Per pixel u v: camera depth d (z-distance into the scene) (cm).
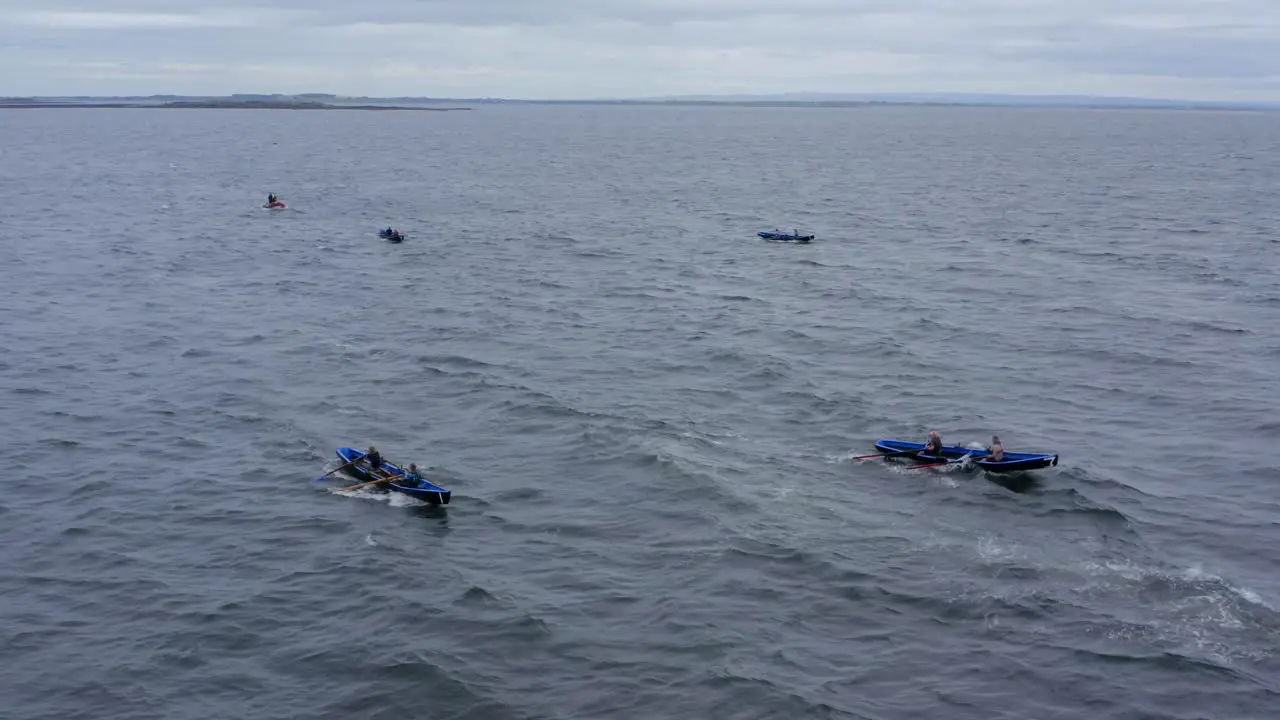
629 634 3572
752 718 3155
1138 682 3278
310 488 4684
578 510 4472
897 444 5019
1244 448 5122
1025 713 3161
